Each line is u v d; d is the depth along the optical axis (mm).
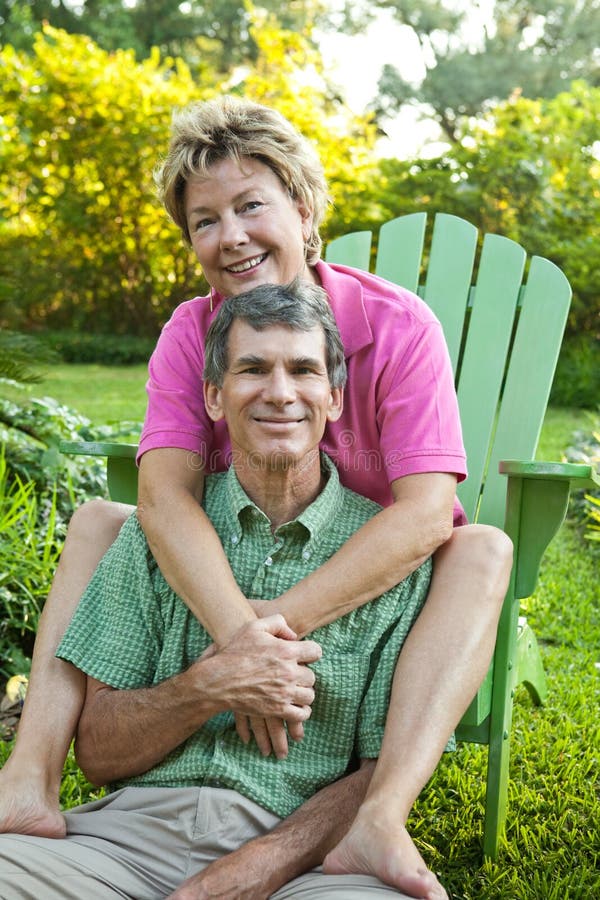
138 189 9938
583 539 4340
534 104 8977
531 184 8414
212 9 19984
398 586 1803
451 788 2316
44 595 2969
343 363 1832
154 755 1712
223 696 1634
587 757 2449
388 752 1635
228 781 1673
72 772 2357
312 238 2105
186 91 10047
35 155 10125
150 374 2111
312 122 9352
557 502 1947
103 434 3854
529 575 1985
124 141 9797
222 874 1539
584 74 17719
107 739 1730
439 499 1838
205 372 1826
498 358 2574
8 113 10109
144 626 1819
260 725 1676
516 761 2459
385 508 1886
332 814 1634
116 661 1798
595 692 2857
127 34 18438
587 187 8562
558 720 2688
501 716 2012
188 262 10141
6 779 1715
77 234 10234
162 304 10422
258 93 9945
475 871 1997
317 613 1703
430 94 18188
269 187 1957
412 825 2141
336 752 1738
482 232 8508
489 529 1862
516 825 2135
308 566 1801
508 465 1913
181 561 1767
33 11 18516
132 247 10266
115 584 1845
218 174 1936
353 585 1720
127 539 1881
